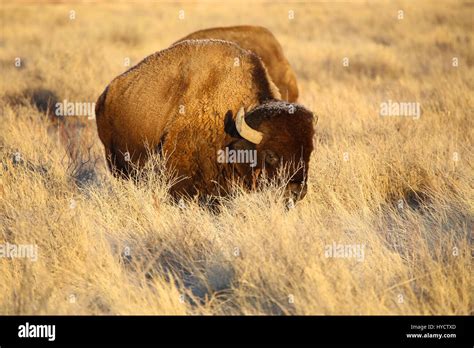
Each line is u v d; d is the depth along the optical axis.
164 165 24.44
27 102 43.06
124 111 26.05
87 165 29.86
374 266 19.67
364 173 26.45
